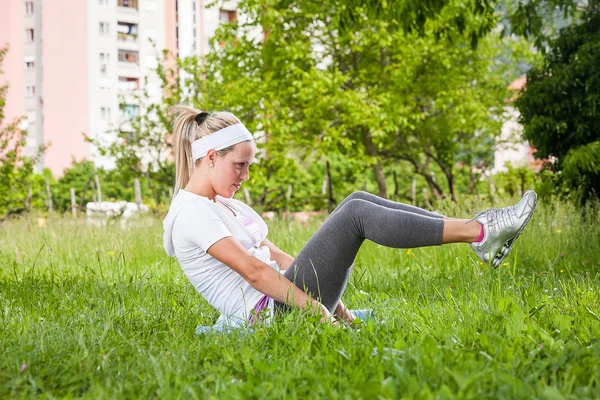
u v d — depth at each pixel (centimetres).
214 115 372
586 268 627
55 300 473
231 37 1766
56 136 5050
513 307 346
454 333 331
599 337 322
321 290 361
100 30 5091
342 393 238
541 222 845
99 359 285
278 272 352
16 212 1591
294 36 1733
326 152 1759
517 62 1894
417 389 231
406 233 349
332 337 319
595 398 229
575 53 1068
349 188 2230
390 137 1839
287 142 1720
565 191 1084
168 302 432
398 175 2508
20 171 1634
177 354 298
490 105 1883
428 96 1830
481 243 352
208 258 365
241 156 366
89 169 2692
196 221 356
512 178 1825
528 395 226
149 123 1731
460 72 1786
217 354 305
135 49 5188
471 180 2052
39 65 5062
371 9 977
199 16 5162
